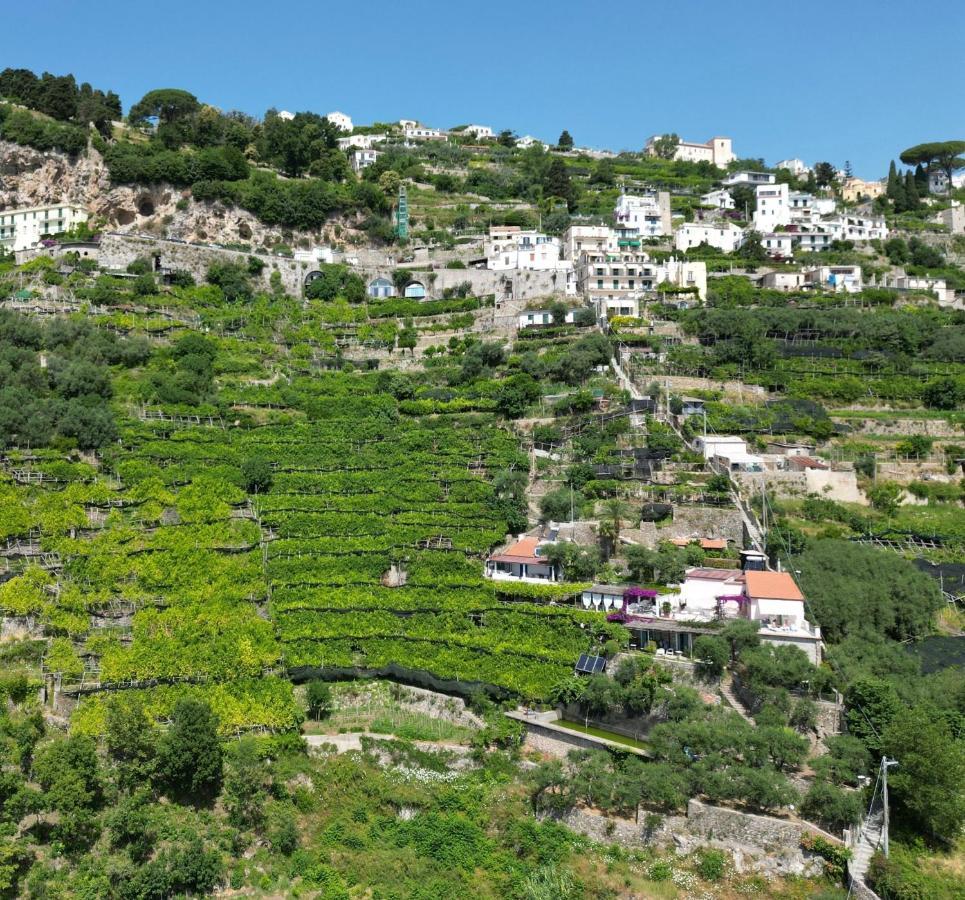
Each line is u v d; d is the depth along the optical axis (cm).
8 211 19725
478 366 14325
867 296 17850
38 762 6794
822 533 10431
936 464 12175
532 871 6762
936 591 9369
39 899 6225
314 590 9300
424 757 7688
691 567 9519
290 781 7438
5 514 9231
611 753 7400
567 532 10338
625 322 15288
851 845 6450
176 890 6500
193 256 17625
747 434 12494
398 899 6556
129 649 8225
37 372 11875
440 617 8950
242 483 10838
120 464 10531
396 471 11362
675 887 6525
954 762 6550
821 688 7550
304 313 16500
